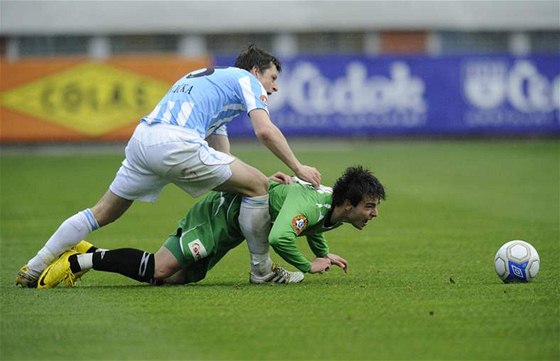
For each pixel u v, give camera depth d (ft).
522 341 69.15
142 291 90.63
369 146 330.54
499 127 326.65
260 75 96.89
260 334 71.72
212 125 94.02
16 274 108.68
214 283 98.68
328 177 230.27
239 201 93.76
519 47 390.83
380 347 67.67
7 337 71.61
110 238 144.77
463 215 167.32
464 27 380.99
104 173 251.60
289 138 336.70
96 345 69.15
